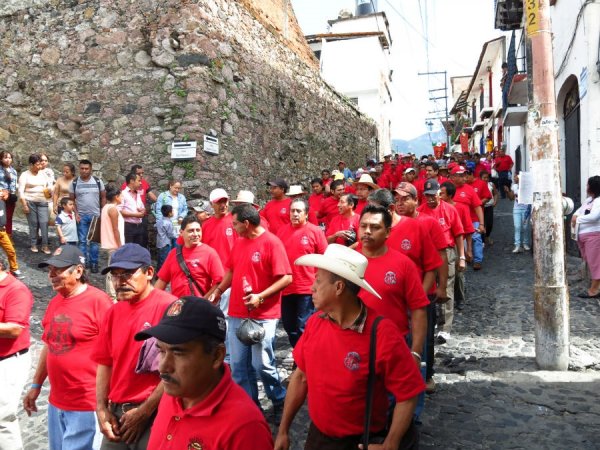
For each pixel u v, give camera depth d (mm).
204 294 4750
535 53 5094
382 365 2311
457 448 3688
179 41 9094
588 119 8688
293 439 3959
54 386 3160
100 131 9523
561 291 4977
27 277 7582
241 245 4430
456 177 9445
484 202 11531
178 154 8914
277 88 12008
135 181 8312
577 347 5547
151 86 9203
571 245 9859
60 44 9875
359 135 19391
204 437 1798
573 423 3977
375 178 13570
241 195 6543
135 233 8375
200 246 4805
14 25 10227
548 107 5047
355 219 6094
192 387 1831
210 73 9180
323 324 2479
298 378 2676
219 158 9414
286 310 5363
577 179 9789
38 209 8734
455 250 6336
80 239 8328
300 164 13281
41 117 9969
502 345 5781
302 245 5289
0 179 8430
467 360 5359
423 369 4113
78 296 3193
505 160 19781
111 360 2941
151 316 2838
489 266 9930
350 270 2336
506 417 4117
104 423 2789
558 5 10508
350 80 26484
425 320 3275
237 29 10250
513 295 7895
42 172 8906
